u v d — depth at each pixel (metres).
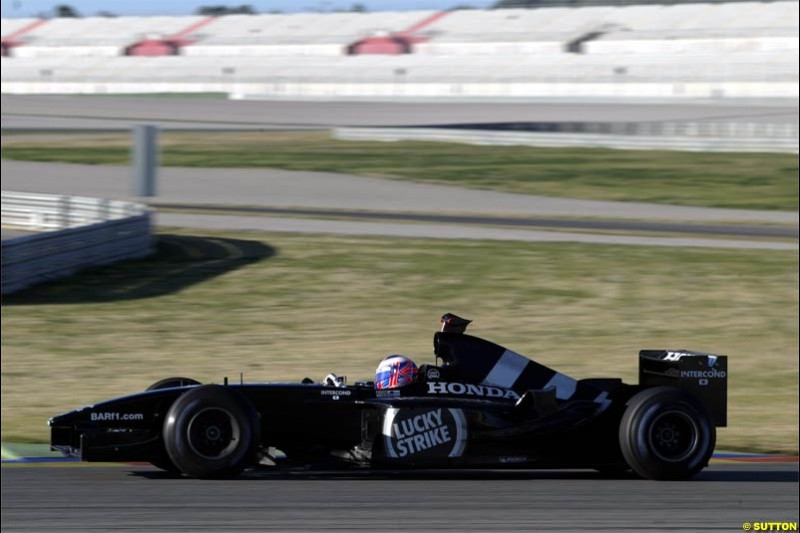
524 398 26.34
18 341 50.84
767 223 103.44
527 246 84.00
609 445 26.55
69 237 69.75
